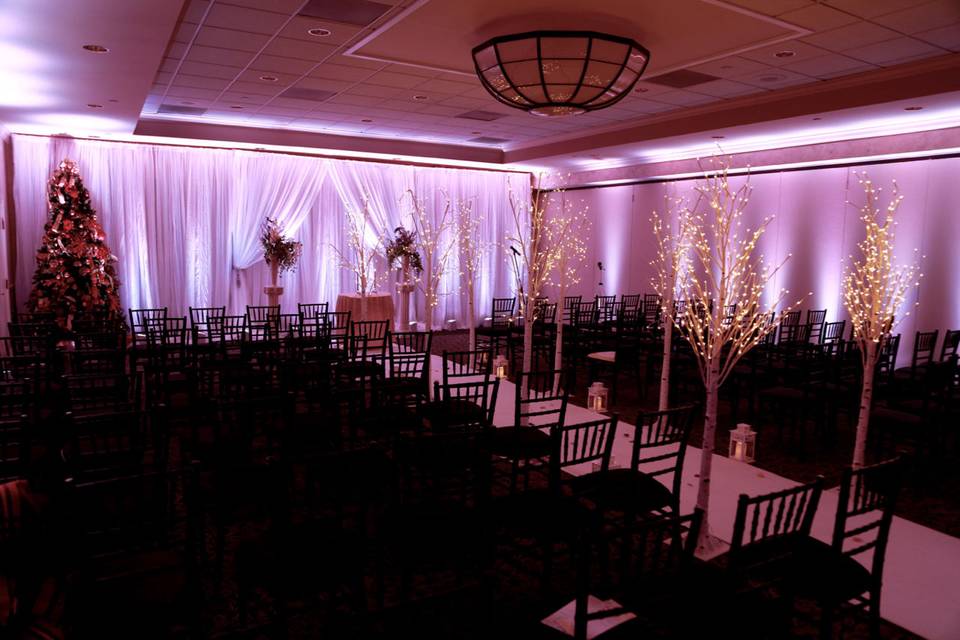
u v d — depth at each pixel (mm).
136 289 11312
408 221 13883
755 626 2434
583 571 2104
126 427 3656
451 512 3359
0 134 9562
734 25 5680
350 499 4434
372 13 5602
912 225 9477
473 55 5906
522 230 15383
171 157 11453
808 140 10172
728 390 7305
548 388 8672
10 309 10125
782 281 11156
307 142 11992
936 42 6199
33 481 3295
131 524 3008
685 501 5020
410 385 5469
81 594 2504
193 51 6785
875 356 5145
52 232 9766
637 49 5590
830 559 2859
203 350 8281
